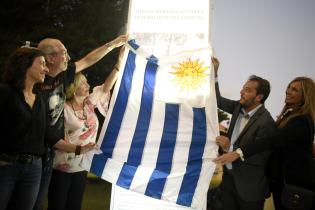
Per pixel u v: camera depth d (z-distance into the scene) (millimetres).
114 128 2875
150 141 2840
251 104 3113
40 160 2455
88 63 3039
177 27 2883
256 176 2967
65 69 2764
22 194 2359
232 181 3066
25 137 2312
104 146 2857
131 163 2830
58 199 2998
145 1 2910
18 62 2314
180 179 2773
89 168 2814
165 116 2854
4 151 2271
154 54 2906
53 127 2717
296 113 2941
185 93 2848
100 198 6301
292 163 2859
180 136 2820
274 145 2830
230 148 3051
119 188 2840
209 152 2773
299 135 2818
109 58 9086
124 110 2893
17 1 10000
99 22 10141
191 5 2863
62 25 10375
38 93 2479
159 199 2771
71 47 9266
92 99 3291
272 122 2975
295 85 2998
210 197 3617
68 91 2990
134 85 2908
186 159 2793
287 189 2818
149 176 2799
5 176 2260
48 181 2766
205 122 2805
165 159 2811
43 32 9188
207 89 2822
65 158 2998
